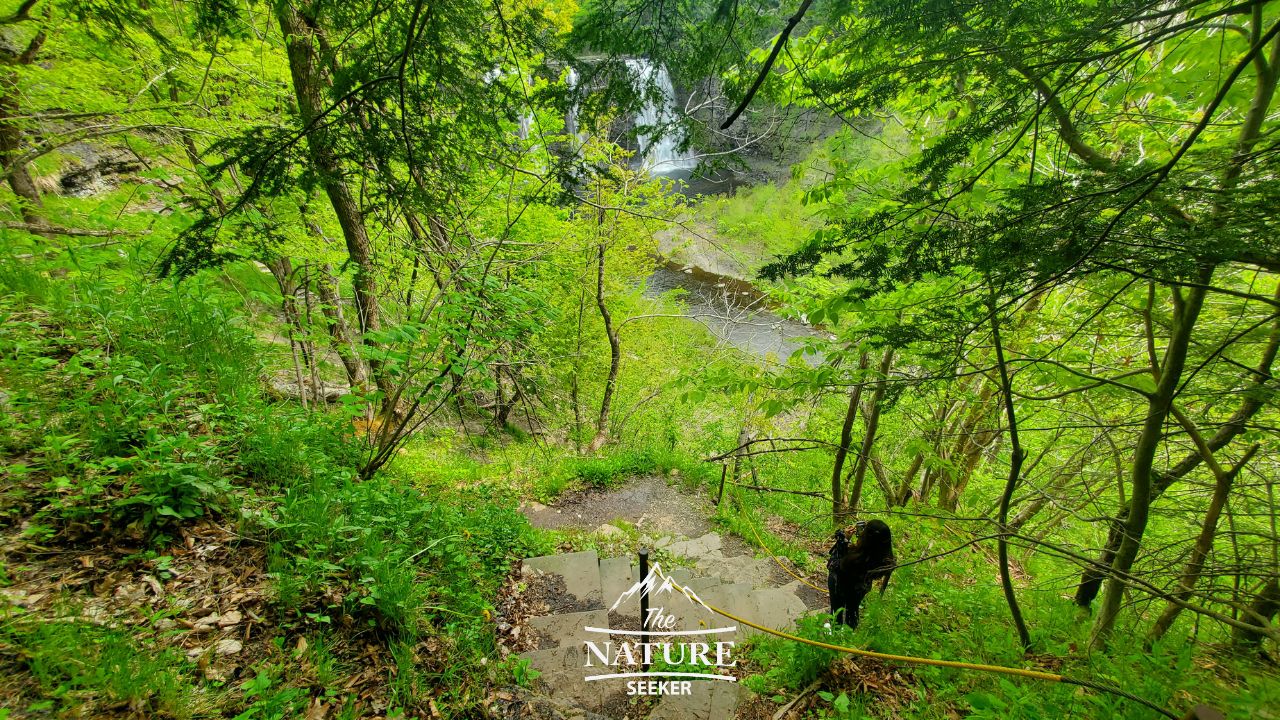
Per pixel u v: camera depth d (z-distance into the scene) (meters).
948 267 2.45
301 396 5.13
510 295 4.64
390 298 5.55
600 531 6.34
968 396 5.54
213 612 2.61
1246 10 1.50
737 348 12.18
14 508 2.64
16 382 3.24
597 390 11.80
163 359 3.94
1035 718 2.41
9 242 4.48
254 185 2.35
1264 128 2.72
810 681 3.46
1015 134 3.31
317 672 2.56
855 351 5.29
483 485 5.99
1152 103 3.71
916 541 5.75
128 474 3.02
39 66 4.60
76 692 1.99
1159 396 3.14
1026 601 4.59
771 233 11.02
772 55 1.47
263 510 3.19
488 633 3.52
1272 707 2.39
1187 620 4.42
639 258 10.84
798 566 5.96
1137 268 2.09
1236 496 4.33
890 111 4.18
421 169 2.59
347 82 2.20
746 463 8.17
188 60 4.50
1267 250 1.78
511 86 2.67
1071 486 4.76
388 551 3.42
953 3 1.99
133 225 4.91
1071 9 1.96
